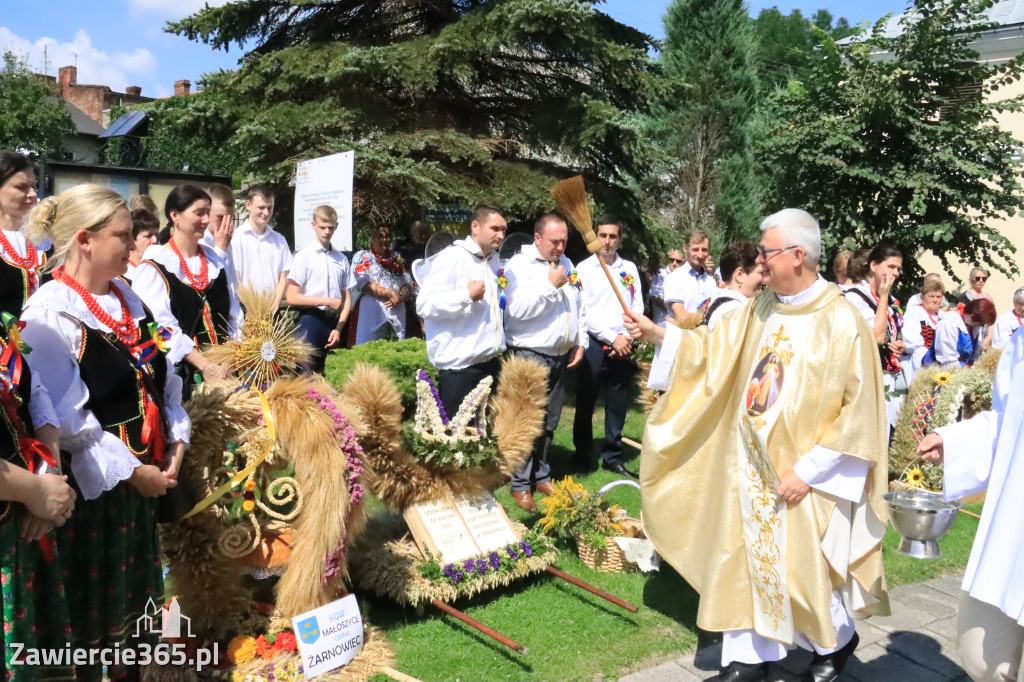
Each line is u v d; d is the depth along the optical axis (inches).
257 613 140.3
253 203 254.8
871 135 480.4
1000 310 647.8
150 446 111.7
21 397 93.5
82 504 105.2
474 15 422.6
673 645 154.8
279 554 140.5
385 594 161.6
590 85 471.2
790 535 130.9
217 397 131.4
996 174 467.2
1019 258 634.2
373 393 162.1
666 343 152.6
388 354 271.3
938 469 244.8
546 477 232.5
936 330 338.6
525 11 393.1
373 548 166.2
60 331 102.2
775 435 133.9
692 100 720.3
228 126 461.1
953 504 158.2
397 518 179.9
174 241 182.7
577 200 155.9
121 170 363.3
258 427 133.7
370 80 426.9
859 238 478.6
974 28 474.9
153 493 110.3
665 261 506.0
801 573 129.3
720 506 141.4
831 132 474.9
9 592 90.7
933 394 249.3
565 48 425.1
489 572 165.6
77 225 106.7
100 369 106.3
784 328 138.2
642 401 194.2
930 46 466.9
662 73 517.0
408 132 433.7
